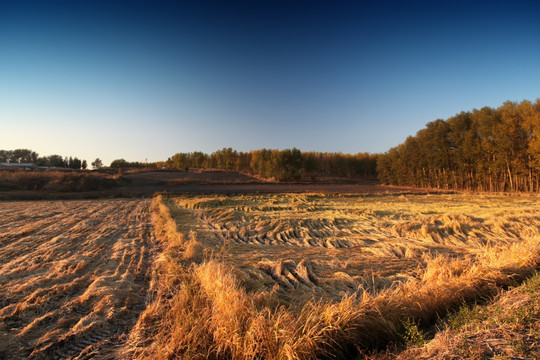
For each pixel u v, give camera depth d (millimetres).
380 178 79750
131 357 4230
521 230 13688
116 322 5305
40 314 5527
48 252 9922
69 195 36000
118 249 10617
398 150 74750
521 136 40312
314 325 4266
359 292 6637
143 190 48000
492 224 14742
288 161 81688
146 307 5977
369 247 11445
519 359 3186
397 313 4797
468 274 6320
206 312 4930
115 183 53219
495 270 6520
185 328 4551
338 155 110188
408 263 9344
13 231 13750
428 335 4473
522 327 3877
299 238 13398
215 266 6891
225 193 44156
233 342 4086
